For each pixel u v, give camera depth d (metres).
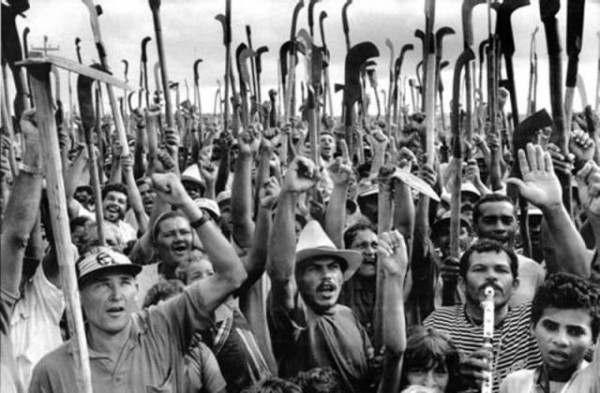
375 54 8.27
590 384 4.79
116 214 9.91
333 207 7.75
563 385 5.05
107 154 15.17
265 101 12.47
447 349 5.96
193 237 7.71
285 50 11.18
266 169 8.74
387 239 5.87
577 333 4.94
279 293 6.50
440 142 15.27
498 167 10.84
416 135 9.89
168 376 5.59
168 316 5.71
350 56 8.27
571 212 7.04
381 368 6.36
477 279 6.52
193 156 14.55
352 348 6.54
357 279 7.91
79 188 11.17
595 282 6.18
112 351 5.52
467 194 10.02
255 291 6.94
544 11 6.86
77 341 4.57
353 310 7.83
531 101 13.39
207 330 6.44
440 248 8.72
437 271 8.16
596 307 4.98
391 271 5.83
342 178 7.73
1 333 4.11
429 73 7.79
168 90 9.41
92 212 10.48
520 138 7.43
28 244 6.06
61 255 4.51
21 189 4.75
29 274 6.10
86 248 8.05
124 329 5.58
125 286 5.56
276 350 6.71
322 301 6.60
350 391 6.47
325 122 13.55
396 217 7.66
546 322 5.01
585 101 10.73
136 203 10.12
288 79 10.94
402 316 5.85
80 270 5.51
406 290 7.68
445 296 7.45
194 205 5.69
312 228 6.77
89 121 6.87
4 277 4.75
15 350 6.14
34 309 6.32
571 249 6.22
